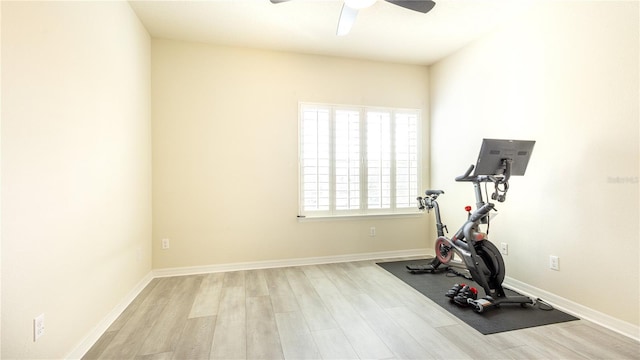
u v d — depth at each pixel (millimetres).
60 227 1618
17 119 1316
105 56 2154
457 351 1838
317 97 3740
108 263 2184
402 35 3246
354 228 3891
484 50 3223
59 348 1604
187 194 3338
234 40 3330
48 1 1521
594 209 2199
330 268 3553
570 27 2354
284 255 3639
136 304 2531
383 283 3041
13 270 1294
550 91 2510
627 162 2010
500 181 2410
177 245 3312
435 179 4078
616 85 2061
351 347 1890
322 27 3057
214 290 2844
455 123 3684
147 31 3100
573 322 2193
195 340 1969
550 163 2512
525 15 2738
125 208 2510
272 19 2895
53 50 1562
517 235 2822
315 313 2355
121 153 2434
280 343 1935
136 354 1816
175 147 3303
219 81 3424
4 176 1248
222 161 3432
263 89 3557
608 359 1746
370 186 3955
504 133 2975
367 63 3936
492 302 2377
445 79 3857
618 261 2059
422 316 2301
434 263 3410
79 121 1807
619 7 2041
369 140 3943
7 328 1268
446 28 3090
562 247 2424
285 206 3633
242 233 3500
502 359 1755
